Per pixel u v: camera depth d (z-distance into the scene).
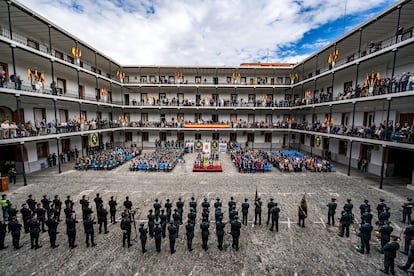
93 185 17.44
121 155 25.72
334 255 8.80
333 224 11.27
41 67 22.44
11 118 20.02
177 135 39.19
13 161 20.55
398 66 18.83
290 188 16.95
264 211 12.96
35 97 19.75
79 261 8.37
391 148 20.16
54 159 23.89
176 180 18.98
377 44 20.86
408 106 18.19
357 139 19.33
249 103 38.16
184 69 36.06
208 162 23.25
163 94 39.09
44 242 9.66
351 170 22.84
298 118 38.53
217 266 8.13
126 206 11.27
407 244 8.87
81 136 29.45
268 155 27.09
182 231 10.66
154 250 9.11
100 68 34.06
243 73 38.09
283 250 9.13
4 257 8.57
